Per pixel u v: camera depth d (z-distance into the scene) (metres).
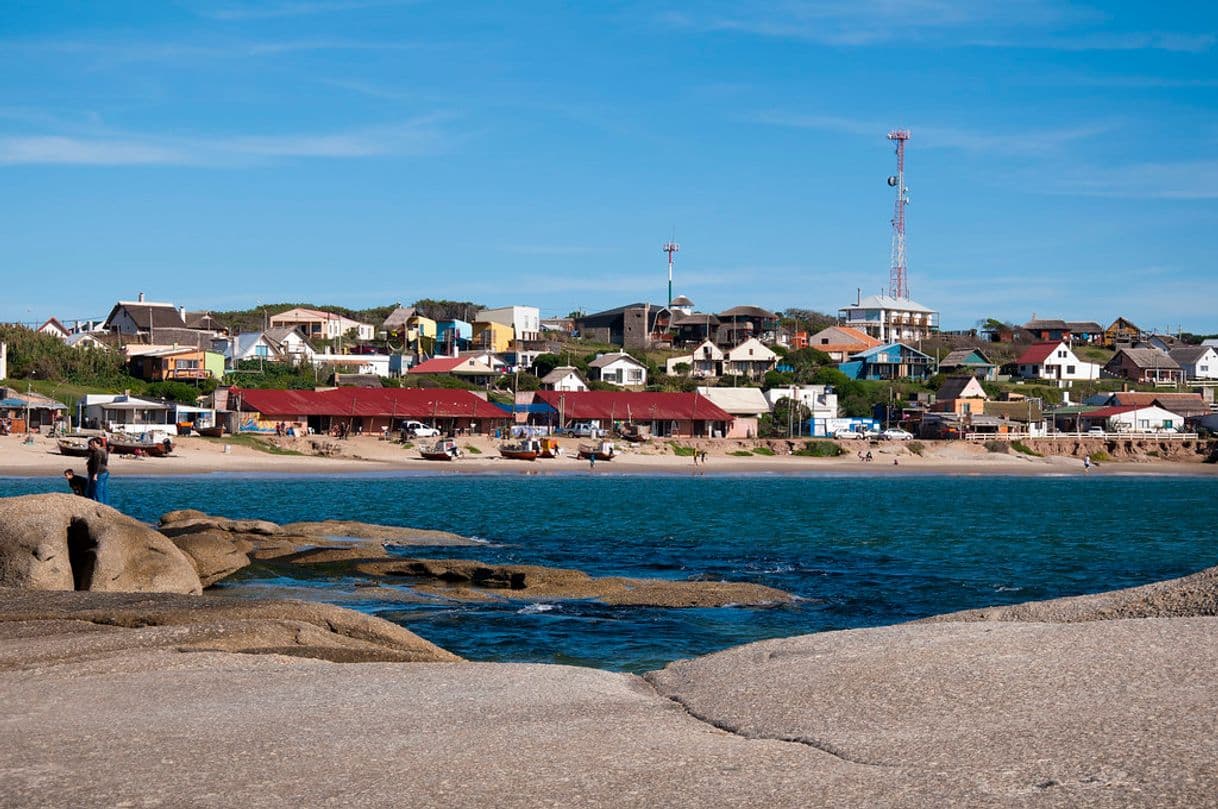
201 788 8.30
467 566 30.59
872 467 114.50
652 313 183.00
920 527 54.44
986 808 7.53
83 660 14.17
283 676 13.30
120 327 143.00
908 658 12.70
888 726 10.07
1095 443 132.88
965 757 8.78
